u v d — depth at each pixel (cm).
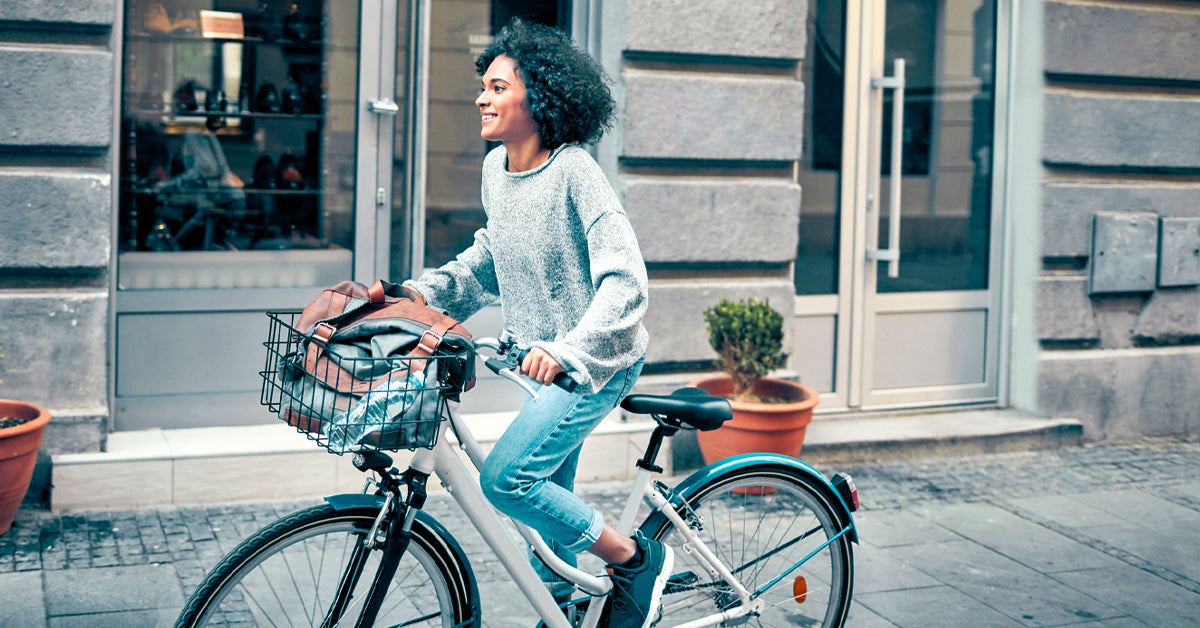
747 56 582
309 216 571
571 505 298
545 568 324
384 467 274
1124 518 533
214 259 555
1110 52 662
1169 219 679
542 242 290
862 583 443
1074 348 679
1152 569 468
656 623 322
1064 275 671
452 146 589
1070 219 664
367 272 579
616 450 565
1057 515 534
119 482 497
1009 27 670
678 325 586
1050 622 411
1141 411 685
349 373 256
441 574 290
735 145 585
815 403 545
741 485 336
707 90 577
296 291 566
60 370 501
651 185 573
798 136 597
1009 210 678
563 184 286
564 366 265
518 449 288
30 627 379
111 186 521
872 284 664
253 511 501
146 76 539
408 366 257
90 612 393
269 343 273
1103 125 666
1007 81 674
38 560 437
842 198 655
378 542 276
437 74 582
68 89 489
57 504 491
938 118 670
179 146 548
